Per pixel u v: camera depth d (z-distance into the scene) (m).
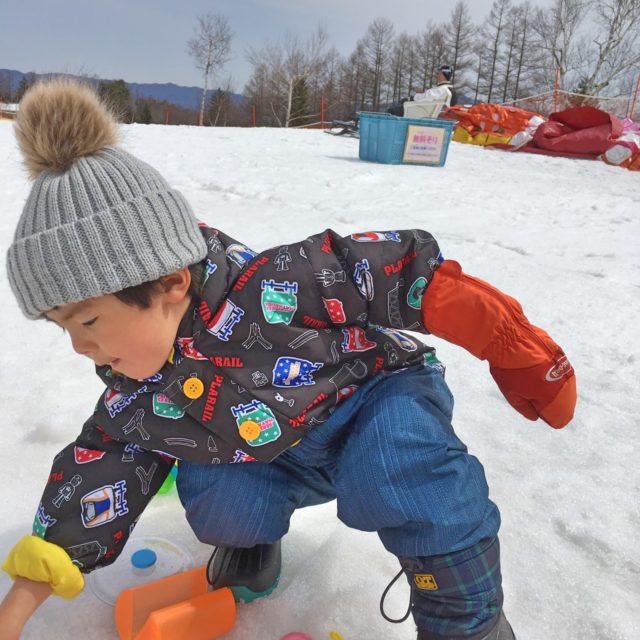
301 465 0.82
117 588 0.83
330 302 0.77
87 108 0.69
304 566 0.87
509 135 7.46
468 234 2.72
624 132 6.53
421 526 0.69
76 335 0.68
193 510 0.80
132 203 0.66
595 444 1.16
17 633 0.68
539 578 0.85
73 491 0.73
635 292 2.02
